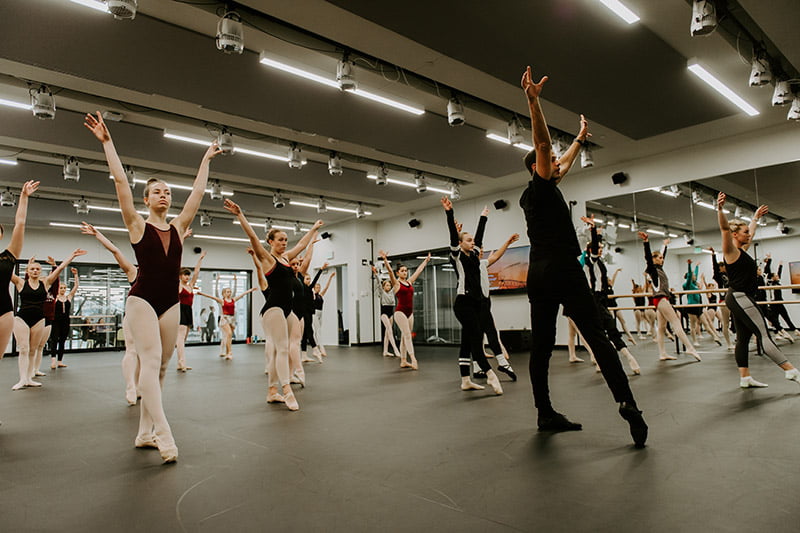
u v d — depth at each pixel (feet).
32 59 16.07
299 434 9.83
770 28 16.83
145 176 31.48
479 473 6.87
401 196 39.24
